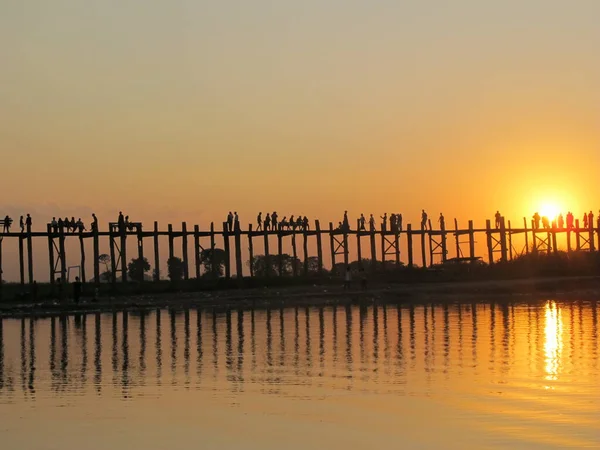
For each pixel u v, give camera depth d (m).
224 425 17.98
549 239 88.69
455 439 16.48
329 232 81.38
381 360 27.42
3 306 56.28
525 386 22.00
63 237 67.75
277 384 22.98
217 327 40.88
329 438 16.78
